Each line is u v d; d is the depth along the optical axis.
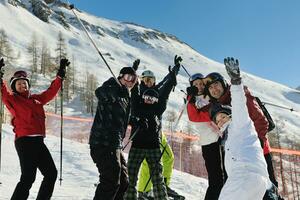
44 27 147.25
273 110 108.69
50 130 22.77
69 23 175.88
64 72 5.02
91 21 194.25
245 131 3.32
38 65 82.81
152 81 5.34
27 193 4.28
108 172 4.11
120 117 4.26
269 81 173.12
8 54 78.56
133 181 4.93
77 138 20.77
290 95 152.38
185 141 16.03
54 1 191.25
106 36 178.25
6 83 4.80
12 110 4.48
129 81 4.45
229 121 3.72
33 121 4.46
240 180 3.17
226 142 3.41
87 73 80.94
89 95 65.00
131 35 192.38
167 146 5.85
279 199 4.07
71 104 63.03
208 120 4.71
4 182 6.11
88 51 130.50
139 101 5.07
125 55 155.00
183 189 7.41
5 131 11.53
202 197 6.94
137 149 5.00
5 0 150.38
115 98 4.24
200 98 4.87
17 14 143.75
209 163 4.74
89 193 5.96
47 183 4.38
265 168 3.25
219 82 4.21
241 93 3.31
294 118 102.75
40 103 4.69
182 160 15.52
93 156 4.19
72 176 7.39
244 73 172.75
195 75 4.96
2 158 8.03
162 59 172.25
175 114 59.00
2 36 86.00
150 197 5.61
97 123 4.23
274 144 53.91
